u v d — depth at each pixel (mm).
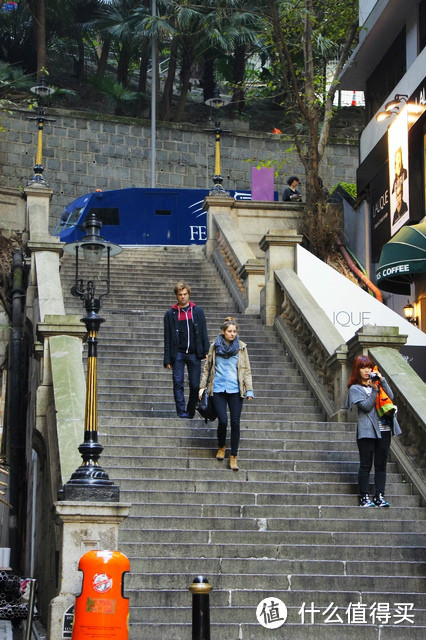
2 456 32719
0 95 67188
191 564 16750
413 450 19984
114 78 79500
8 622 19531
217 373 19891
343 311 31078
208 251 39531
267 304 29562
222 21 70375
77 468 16016
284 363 26375
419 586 16641
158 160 64938
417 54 41500
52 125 62781
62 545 14883
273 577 16438
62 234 46031
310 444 21062
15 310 34156
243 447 20891
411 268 32750
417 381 20422
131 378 24875
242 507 18312
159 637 14867
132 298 33938
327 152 66500
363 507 18516
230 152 66188
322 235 42219
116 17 73625
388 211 40969
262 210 42125
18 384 33125
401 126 39344
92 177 63312
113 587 13258
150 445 20609
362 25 44781
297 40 48312
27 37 76938
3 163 61156
